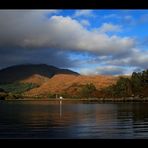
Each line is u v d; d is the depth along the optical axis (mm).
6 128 24984
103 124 28672
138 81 183875
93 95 199750
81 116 43781
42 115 47312
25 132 21547
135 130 22609
